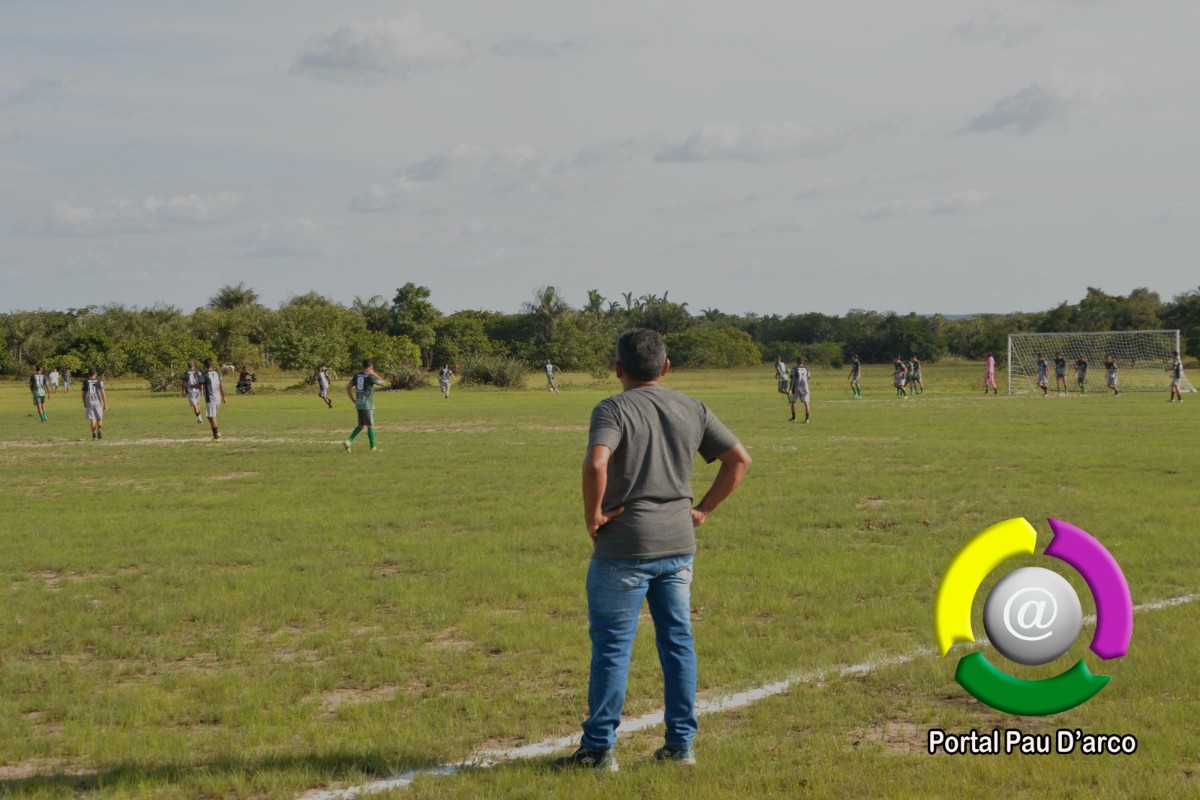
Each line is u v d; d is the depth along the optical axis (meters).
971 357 111.25
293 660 7.28
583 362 93.81
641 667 6.82
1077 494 14.38
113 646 7.59
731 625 7.88
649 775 4.96
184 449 24.39
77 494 16.56
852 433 26.09
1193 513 12.55
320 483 17.42
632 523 5.05
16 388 79.50
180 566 10.62
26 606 8.89
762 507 13.68
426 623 8.27
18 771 5.30
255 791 4.93
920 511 13.20
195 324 92.50
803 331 130.88
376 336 79.81
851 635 7.58
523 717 5.97
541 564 10.34
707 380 75.50
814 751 5.25
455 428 30.59
